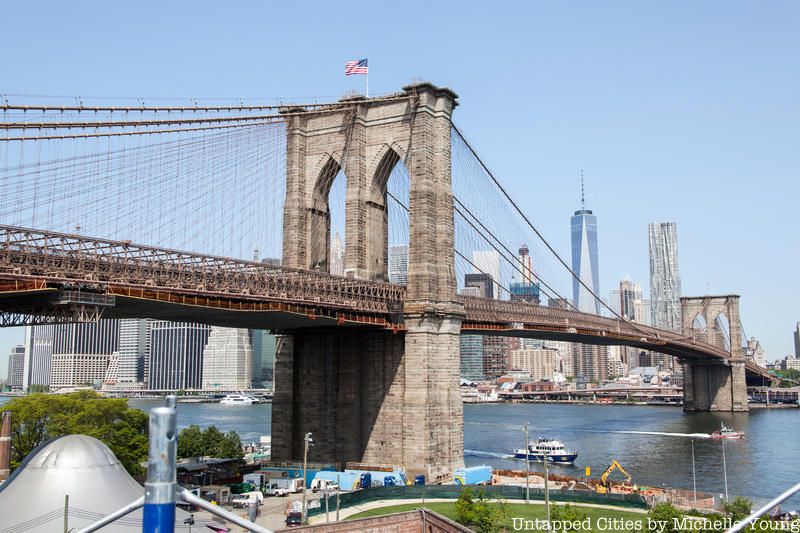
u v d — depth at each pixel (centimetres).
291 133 8775
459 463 8075
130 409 8769
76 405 8544
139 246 5225
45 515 3991
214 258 5822
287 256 8562
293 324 7644
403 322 7975
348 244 8338
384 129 8438
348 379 8244
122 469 4591
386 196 8806
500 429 17638
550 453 11638
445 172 8294
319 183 8819
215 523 5416
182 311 6056
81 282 4753
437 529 5197
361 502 6819
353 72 8512
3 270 4425
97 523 1109
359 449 8112
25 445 8262
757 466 10975
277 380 8644
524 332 11950
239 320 7094
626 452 12781
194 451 10506
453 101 8550
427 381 7825
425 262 7969
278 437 8531
